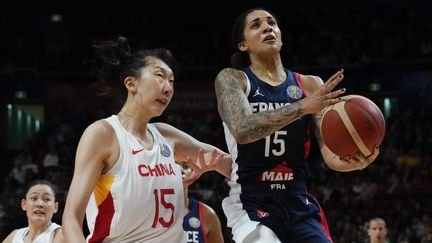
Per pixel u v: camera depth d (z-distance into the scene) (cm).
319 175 1747
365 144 371
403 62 1966
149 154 351
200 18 2391
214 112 2036
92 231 348
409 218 1530
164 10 2452
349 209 1595
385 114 1964
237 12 2380
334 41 2206
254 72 427
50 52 2303
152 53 369
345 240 1440
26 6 2408
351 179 1722
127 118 360
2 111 2169
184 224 497
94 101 2094
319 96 351
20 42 2345
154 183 346
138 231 343
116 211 339
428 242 1392
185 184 414
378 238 821
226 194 1513
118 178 342
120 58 372
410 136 1853
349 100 381
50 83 2122
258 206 409
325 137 382
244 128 370
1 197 1692
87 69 2225
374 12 2277
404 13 2216
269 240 394
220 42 2289
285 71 437
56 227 600
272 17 435
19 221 1422
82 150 339
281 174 413
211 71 2134
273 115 362
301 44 2217
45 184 605
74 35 2366
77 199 329
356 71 1988
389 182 1691
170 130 394
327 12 2320
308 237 401
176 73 382
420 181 1681
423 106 1933
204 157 399
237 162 419
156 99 357
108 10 2455
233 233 415
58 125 2064
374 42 2152
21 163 1923
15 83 2134
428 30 2127
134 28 2392
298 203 412
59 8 2420
